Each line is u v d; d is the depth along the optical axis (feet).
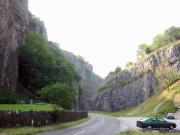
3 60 266.36
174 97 384.27
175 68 467.52
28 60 347.77
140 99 506.07
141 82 513.86
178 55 476.95
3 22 263.29
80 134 93.86
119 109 554.46
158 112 362.12
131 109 499.51
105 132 104.27
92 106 644.69
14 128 95.40
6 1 268.82
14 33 302.86
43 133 95.35
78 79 534.78
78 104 504.02
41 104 223.92
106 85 634.43
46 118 128.57
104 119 224.33
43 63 365.40
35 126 115.03
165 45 566.36
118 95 569.23
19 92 302.45
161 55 499.10
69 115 166.30
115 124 160.45
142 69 530.27
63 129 117.08
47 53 384.27
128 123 172.65
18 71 333.62
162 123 132.57
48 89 151.64
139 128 131.54
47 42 511.40
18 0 320.29
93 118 239.09
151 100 440.86
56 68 383.45
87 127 132.16
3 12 262.47
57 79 363.56
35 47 373.40
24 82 343.05
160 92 450.30
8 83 278.67
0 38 258.37
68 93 151.94
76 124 155.02
